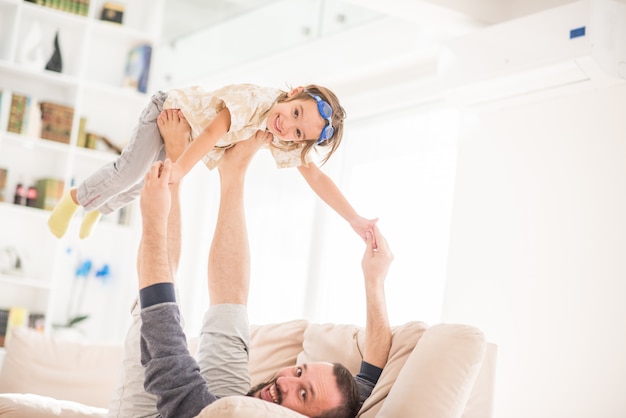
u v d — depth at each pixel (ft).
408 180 15.33
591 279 11.10
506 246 12.36
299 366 6.83
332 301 16.37
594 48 10.64
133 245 19.01
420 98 15.14
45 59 18.17
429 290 14.48
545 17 11.24
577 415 10.89
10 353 11.32
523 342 11.80
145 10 19.63
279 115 7.48
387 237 15.44
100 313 18.86
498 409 11.89
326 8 16.52
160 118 7.65
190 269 19.76
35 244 17.93
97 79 19.13
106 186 7.99
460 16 12.64
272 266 17.83
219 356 7.00
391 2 12.30
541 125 12.17
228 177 7.52
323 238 16.81
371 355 8.05
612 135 11.18
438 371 6.96
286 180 17.97
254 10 17.97
